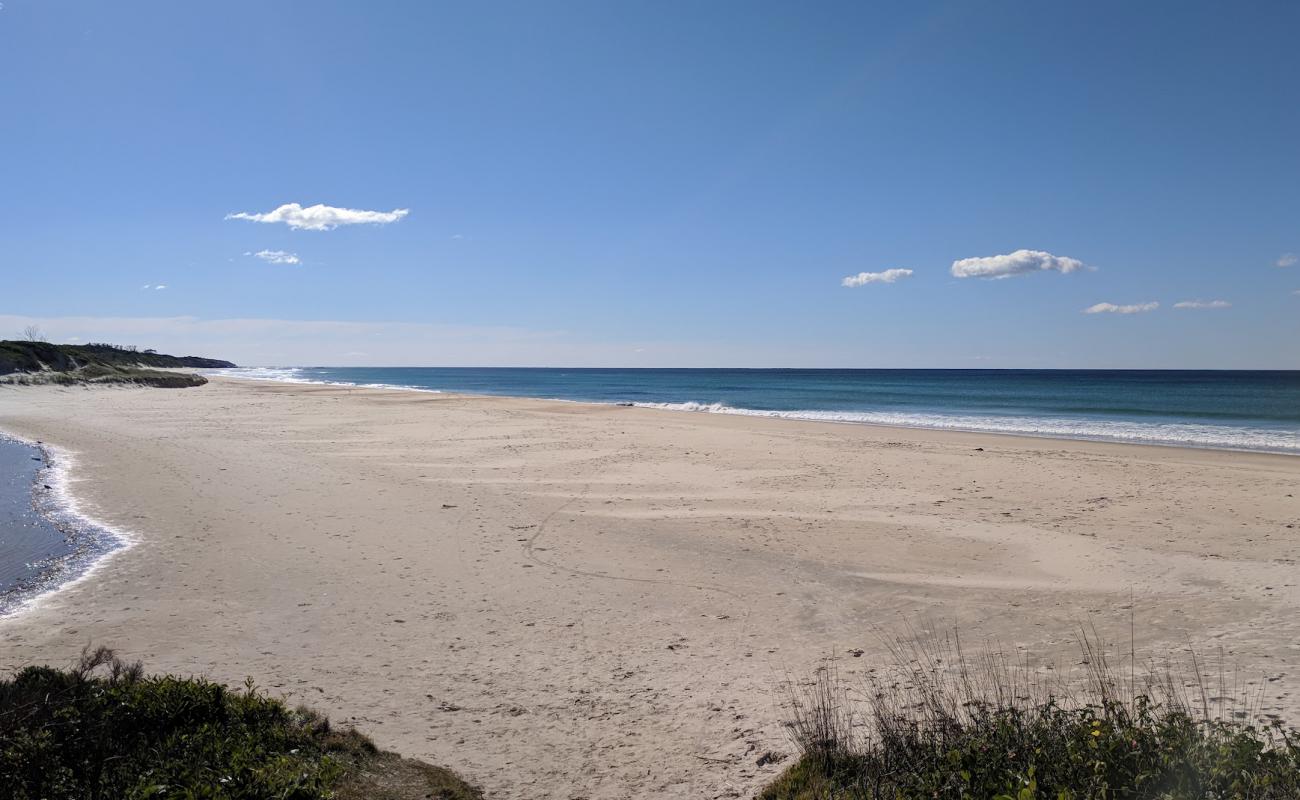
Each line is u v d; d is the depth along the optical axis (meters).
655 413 38.72
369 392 60.56
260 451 22.64
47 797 3.76
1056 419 36.03
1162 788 3.56
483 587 9.73
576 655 7.39
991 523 13.10
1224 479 17.05
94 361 76.81
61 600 9.33
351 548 11.65
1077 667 6.75
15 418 33.91
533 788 4.78
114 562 10.99
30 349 68.25
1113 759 3.77
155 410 38.97
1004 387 79.44
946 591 9.48
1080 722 4.32
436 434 27.25
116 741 4.34
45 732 4.16
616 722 5.83
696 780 4.85
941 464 19.59
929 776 4.04
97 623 8.45
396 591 9.55
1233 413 39.47
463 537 12.33
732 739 5.45
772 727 5.61
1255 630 7.65
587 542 12.02
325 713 5.94
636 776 4.94
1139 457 20.88
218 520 13.55
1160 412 40.72
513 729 5.72
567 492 16.14
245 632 8.10
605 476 18.11
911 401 53.25
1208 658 6.89
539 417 35.03
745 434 27.09
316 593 9.48
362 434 27.31
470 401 48.62
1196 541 11.59
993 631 7.96
